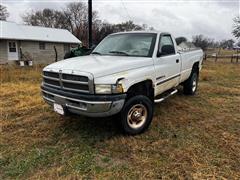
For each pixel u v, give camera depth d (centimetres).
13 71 1304
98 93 338
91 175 291
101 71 345
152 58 435
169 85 514
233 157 333
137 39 482
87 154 341
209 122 476
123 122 382
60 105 381
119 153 344
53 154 341
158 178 285
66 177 287
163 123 465
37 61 2472
